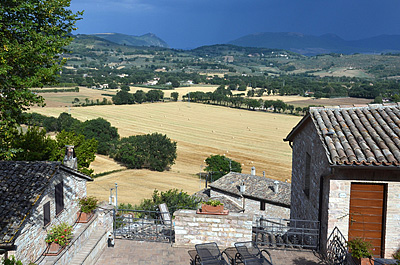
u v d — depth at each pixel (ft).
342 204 37.50
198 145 328.90
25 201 35.65
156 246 40.60
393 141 37.58
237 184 131.44
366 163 34.94
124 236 44.52
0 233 31.78
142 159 275.18
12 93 44.68
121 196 209.56
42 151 87.86
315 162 44.91
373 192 37.78
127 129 371.76
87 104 501.56
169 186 234.58
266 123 419.95
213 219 39.40
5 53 42.47
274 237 48.42
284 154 302.66
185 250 39.37
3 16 46.24
